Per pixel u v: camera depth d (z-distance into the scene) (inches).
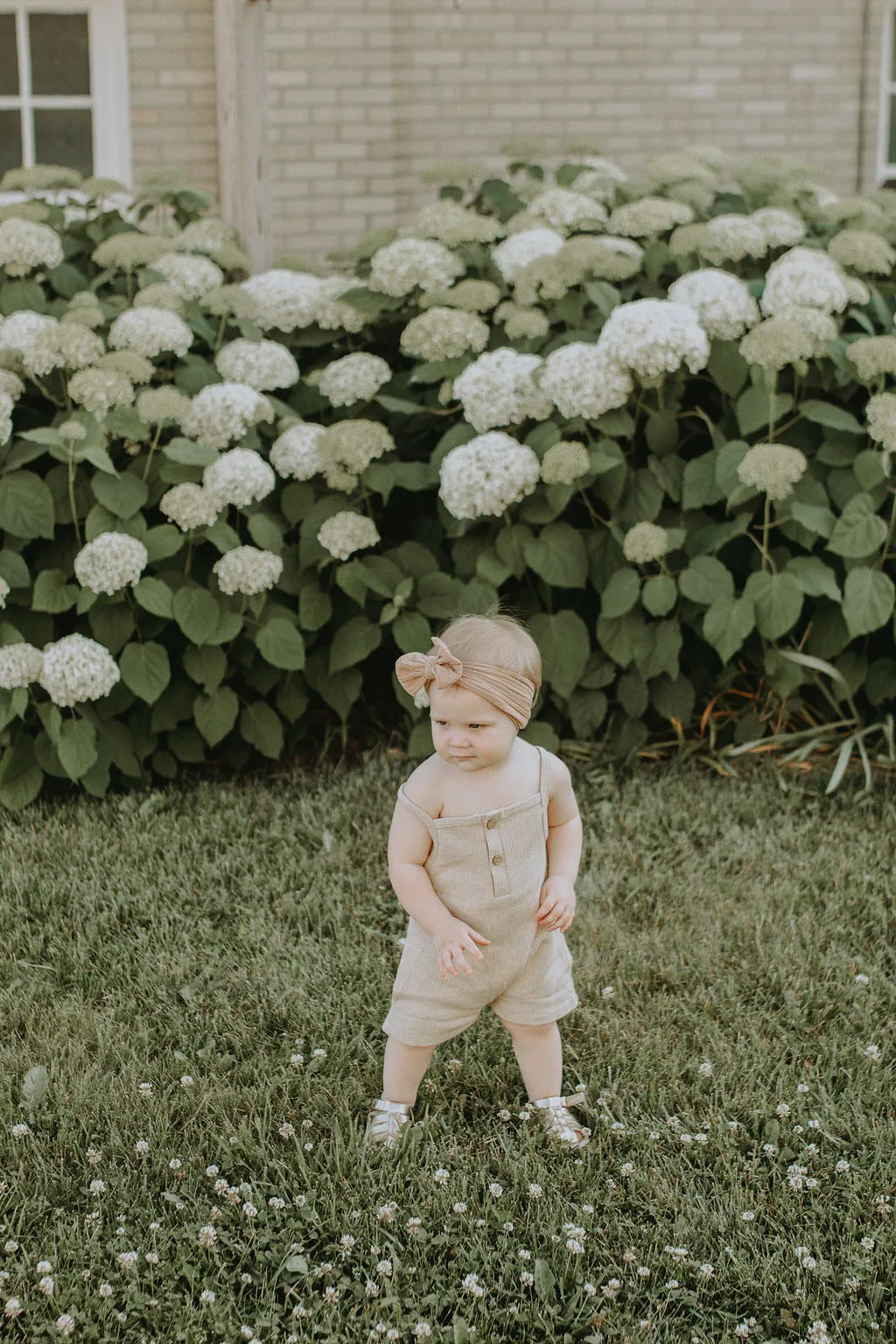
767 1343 71.2
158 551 144.2
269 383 161.5
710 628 146.0
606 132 329.4
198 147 305.3
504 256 167.0
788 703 159.6
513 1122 90.4
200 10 297.6
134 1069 95.4
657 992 108.1
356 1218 79.2
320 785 150.8
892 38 342.0
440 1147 86.6
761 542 158.2
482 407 150.8
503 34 317.4
